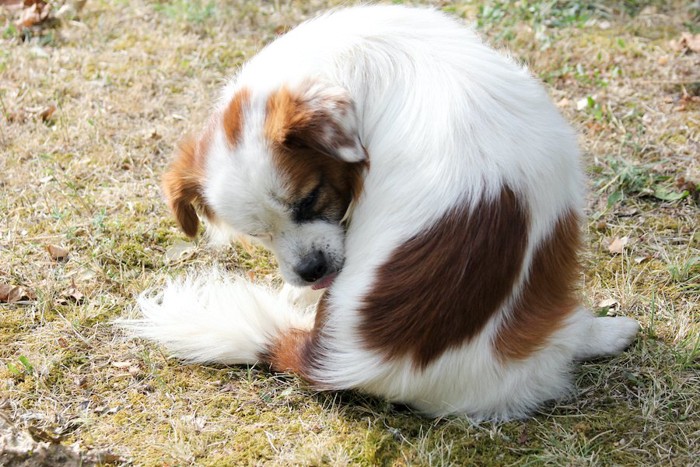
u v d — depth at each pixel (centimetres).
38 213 526
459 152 362
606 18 751
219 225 436
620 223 514
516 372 375
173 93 655
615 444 368
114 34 732
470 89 374
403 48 394
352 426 379
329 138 365
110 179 560
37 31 731
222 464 360
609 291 462
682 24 735
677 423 377
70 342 429
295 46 405
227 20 744
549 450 363
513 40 703
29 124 610
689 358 408
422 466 358
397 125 378
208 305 430
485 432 373
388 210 371
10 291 458
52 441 367
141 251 499
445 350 362
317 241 394
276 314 415
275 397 396
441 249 358
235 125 383
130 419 385
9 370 407
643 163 561
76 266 484
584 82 655
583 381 405
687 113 611
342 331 376
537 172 368
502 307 366
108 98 643
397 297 362
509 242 360
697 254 484
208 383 406
